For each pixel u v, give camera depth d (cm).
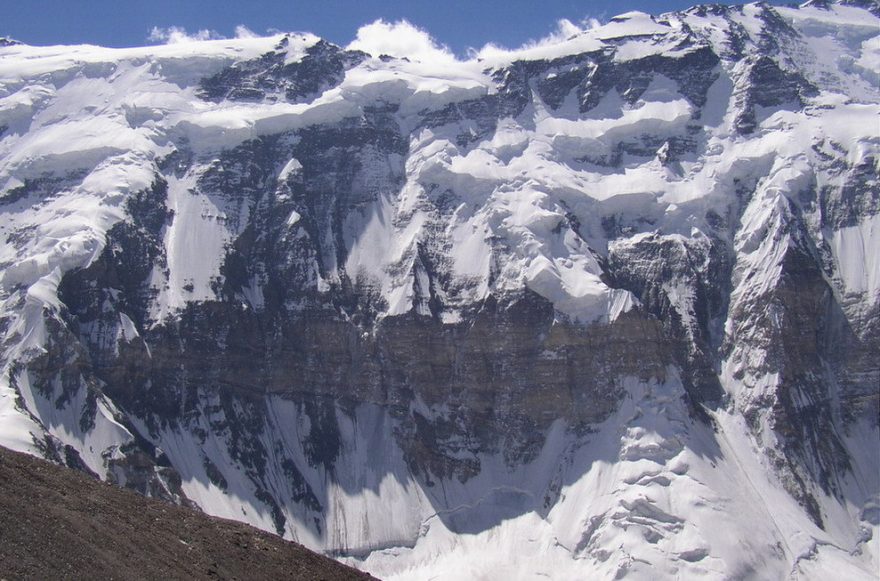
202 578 6888
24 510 6819
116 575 6550
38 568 6306
